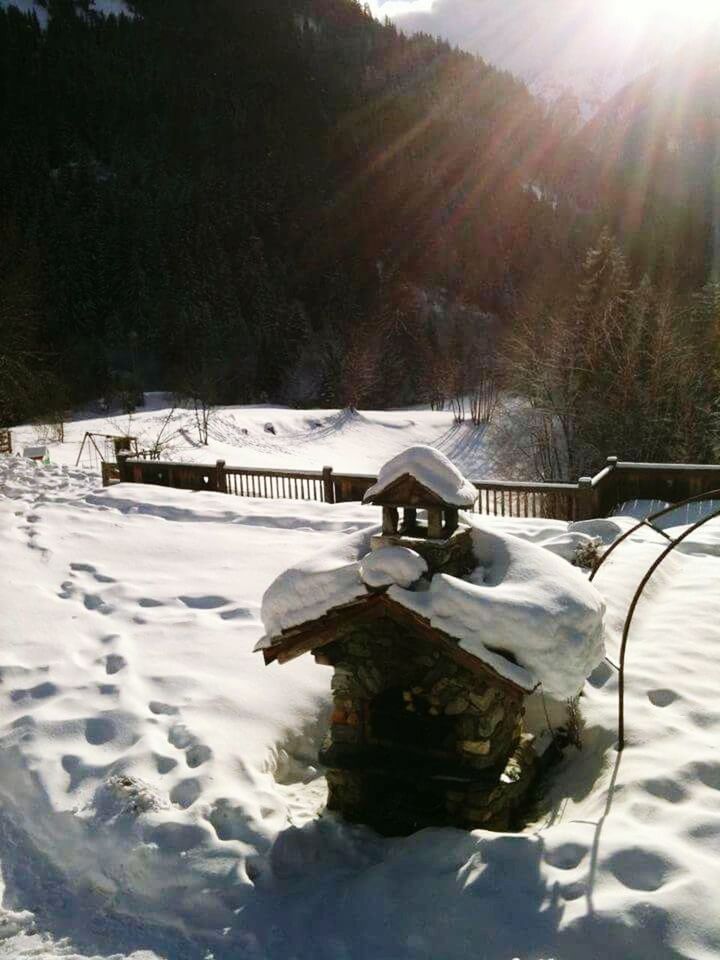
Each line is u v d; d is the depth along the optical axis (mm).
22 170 86250
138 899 5273
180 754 6438
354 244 105562
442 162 127875
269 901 4984
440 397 71312
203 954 4715
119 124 113562
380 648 5703
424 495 5414
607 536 10625
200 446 34062
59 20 136000
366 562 5301
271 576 10352
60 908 5348
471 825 5484
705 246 90000
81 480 18750
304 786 6523
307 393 78125
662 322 26375
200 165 111062
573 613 5258
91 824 5711
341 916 4746
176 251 85688
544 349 29625
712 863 4426
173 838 5445
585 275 33656
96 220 83750
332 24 188500
